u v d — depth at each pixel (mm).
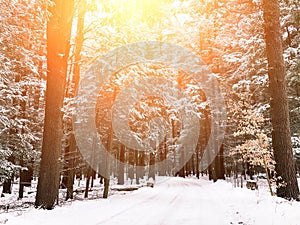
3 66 14555
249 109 12492
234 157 26750
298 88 18109
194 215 9094
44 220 8234
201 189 20297
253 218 7941
